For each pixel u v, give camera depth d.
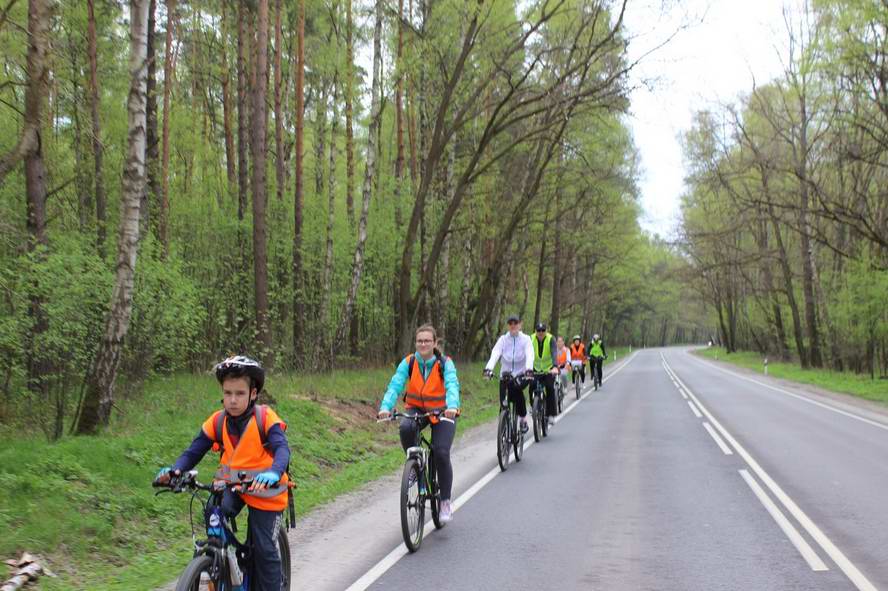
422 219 27.62
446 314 31.06
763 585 5.47
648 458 11.62
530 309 55.09
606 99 23.12
